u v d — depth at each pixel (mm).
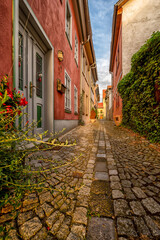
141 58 3736
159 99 2906
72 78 6410
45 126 3729
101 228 925
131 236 859
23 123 2627
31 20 2602
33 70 3045
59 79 4316
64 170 1858
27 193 1240
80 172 1817
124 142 3678
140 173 1781
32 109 3031
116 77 10430
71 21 5992
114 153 2709
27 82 2787
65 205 1155
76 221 982
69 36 6016
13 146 1114
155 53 3080
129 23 6648
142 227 927
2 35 1691
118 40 8797
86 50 11023
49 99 3732
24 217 1004
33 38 2992
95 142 3725
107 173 1803
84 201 1216
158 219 1000
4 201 899
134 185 1480
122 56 6809
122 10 6805
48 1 3371
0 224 933
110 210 1105
